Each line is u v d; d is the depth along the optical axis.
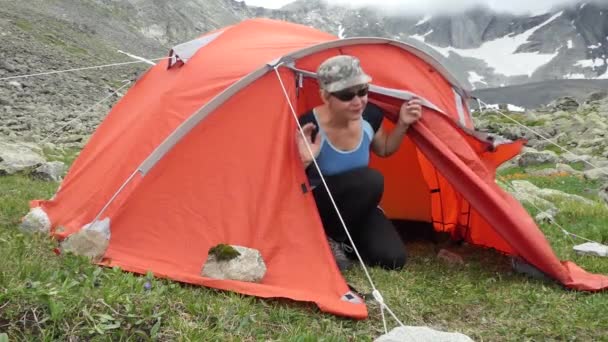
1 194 3.77
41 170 5.15
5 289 1.78
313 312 2.09
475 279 2.63
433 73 3.05
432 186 3.38
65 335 1.69
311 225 2.39
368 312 2.16
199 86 2.71
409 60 2.97
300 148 2.50
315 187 2.59
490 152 2.98
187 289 2.14
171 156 2.53
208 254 2.30
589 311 2.24
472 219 3.24
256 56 2.74
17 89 19.52
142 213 2.47
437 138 2.73
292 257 2.34
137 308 1.84
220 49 2.97
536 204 4.86
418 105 2.72
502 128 18.12
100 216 2.51
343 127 2.54
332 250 2.61
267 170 2.48
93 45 45.88
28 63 26.22
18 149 6.12
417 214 3.54
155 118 2.70
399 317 2.15
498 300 2.34
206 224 2.42
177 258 2.37
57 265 2.17
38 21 46.91
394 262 2.66
